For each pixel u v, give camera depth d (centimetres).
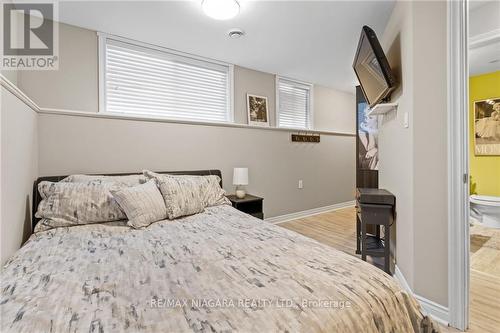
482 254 242
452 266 147
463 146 144
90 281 99
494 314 156
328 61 332
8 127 143
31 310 79
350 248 278
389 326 84
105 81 250
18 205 162
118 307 80
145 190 197
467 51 143
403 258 189
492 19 183
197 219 200
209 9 201
